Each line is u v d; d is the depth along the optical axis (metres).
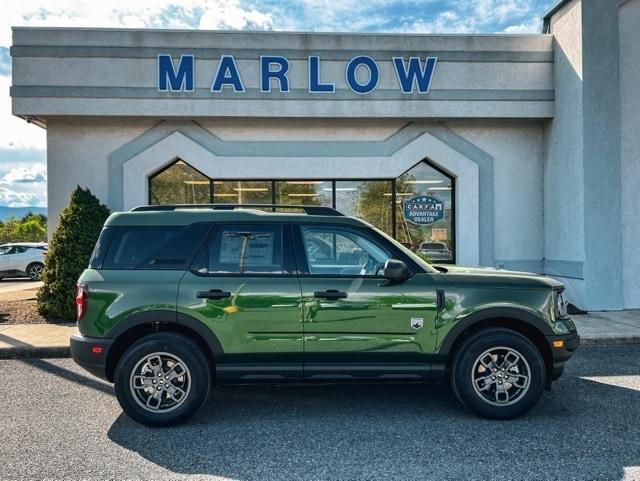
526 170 10.70
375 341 4.38
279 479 3.34
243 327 4.33
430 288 4.42
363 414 4.59
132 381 4.24
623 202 9.51
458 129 10.58
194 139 10.20
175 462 3.61
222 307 4.32
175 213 4.60
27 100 9.52
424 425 4.30
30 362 6.59
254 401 4.98
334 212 4.83
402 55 10.02
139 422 4.28
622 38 9.43
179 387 4.31
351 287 4.38
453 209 10.77
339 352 4.37
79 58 9.59
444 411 4.66
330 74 9.97
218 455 3.73
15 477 3.37
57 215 10.05
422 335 4.39
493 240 10.63
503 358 4.43
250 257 4.48
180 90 9.73
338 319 4.36
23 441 4.00
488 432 4.12
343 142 10.35
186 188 10.41
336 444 3.91
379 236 4.62
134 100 9.66
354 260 4.57
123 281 4.34
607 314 9.05
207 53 9.75
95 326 4.30
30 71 9.53
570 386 5.33
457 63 10.10
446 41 10.08
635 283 9.56
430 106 10.04
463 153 10.55
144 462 3.61
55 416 4.58
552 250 10.40
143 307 4.30
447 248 10.77
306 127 10.32
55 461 3.63
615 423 4.30
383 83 10.02
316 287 4.37
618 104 9.34
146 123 10.13
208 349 4.47
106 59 9.63
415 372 4.42
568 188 9.80
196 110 9.76
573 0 9.48
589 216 9.29
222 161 10.13
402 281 4.43
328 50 9.91
